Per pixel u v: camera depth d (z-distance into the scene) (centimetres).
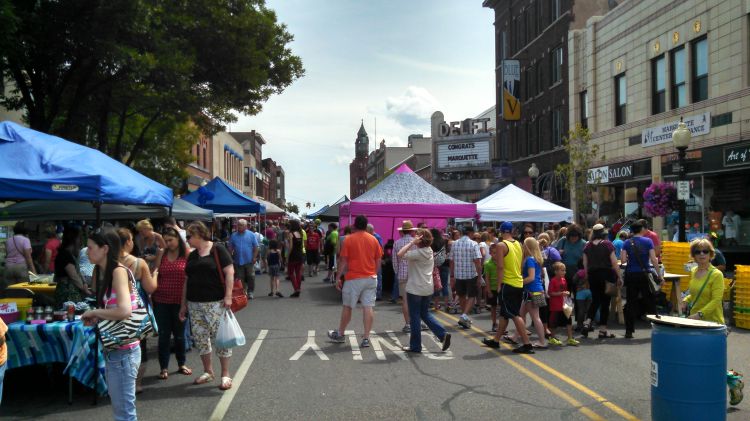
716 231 1778
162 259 782
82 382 655
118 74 1659
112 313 468
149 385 735
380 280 1664
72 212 1307
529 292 935
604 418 605
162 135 2639
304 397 680
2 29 1261
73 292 798
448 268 1430
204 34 1900
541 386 725
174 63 1661
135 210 1355
